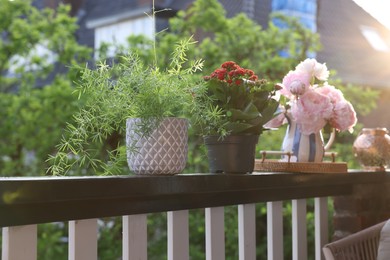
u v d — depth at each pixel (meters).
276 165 2.41
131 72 1.90
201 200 2.07
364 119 9.05
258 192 2.29
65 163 1.85
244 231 2.27
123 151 1.96
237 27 5.80
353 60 10.03
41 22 6.09
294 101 2.48
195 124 2.09
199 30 6.30
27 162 5.90
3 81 6.07
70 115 5.59
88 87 1.88
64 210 1.67
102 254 5.25
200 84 1.98
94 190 1.66
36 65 6.28
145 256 1.90
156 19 8.67
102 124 1.88
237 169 2.10
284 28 6.02
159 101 1.86
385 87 9.73
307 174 2.39
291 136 2.50
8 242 1.56
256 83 2.11
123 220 1.87
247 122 2.10
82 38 9.80
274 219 2.41
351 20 10.65
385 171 2.81
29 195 1.53
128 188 1.75
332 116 2.47
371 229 2.32
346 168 2.59
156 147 1.87
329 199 4.70
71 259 1.72
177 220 2.01
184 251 2.03
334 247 2.23
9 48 5.97
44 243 5.35
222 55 5.62
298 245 2.54
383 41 10.84
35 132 5.80
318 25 9.05
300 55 5.88
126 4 9.33
